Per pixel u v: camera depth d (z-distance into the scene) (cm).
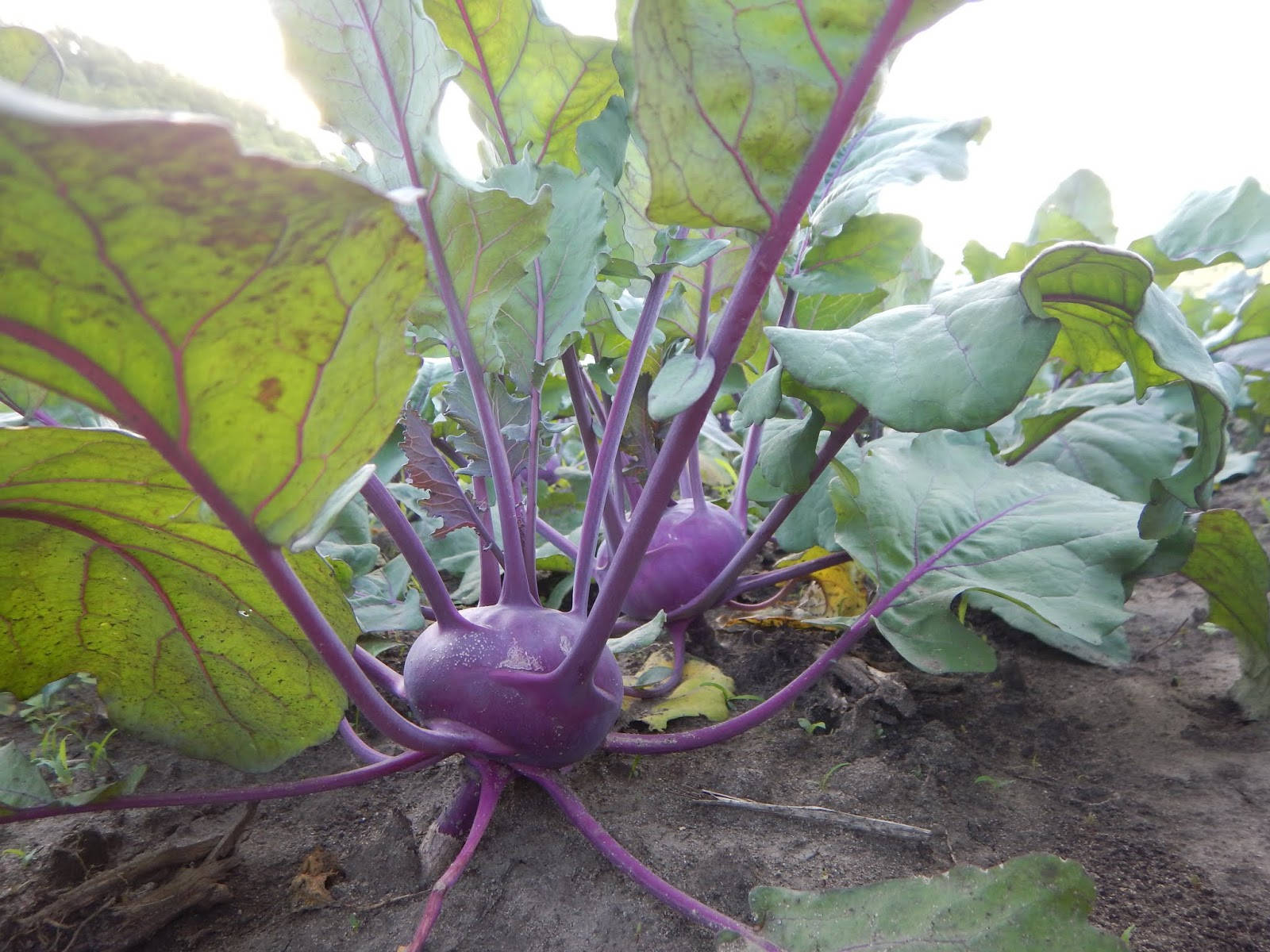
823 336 23
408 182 25
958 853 26
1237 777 29
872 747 32
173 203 11
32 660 25
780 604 46
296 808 29
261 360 14
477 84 31
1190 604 45
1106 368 29
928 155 32
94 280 12
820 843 27
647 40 17
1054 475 35
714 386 21
